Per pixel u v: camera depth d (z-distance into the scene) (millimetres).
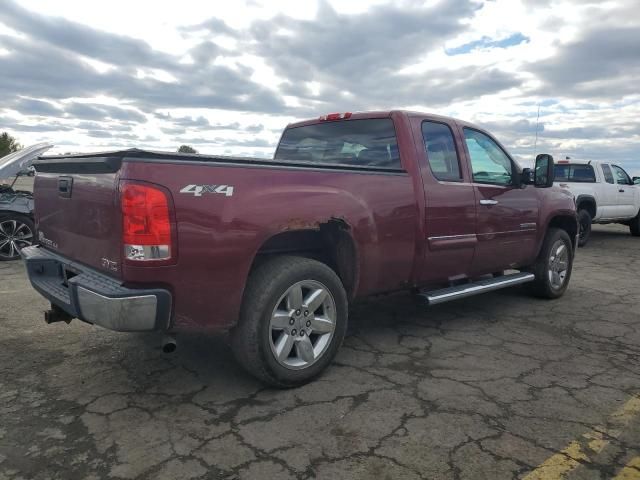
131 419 2979
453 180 4562
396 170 4059
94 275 3066
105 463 2535
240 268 3084
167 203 2801
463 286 4762
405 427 2924
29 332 4469
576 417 3076
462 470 2516
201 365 3797
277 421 2975
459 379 3621
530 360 4031
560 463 2588
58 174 3553
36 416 2998
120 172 2779
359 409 3135
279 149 5340
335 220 3541
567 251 6141
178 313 2941
